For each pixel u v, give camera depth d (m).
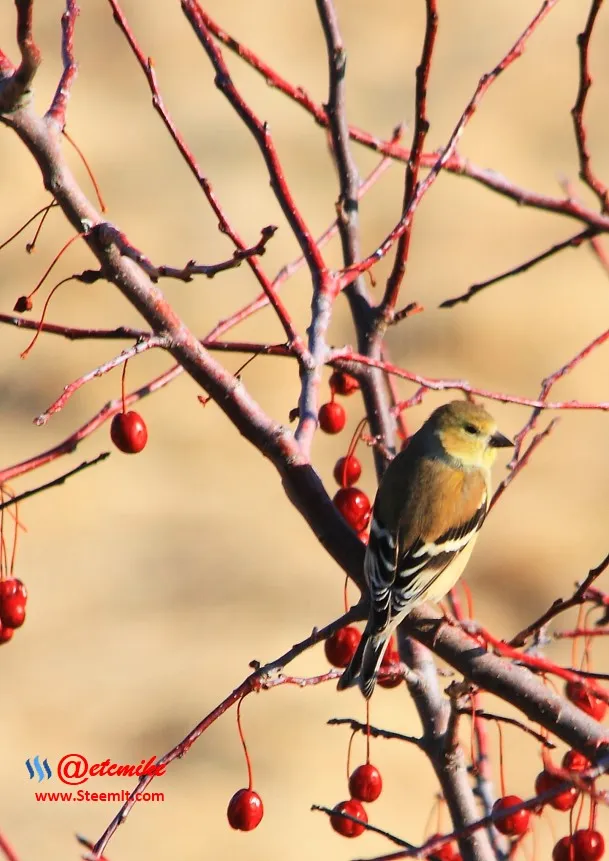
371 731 5.70
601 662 13.33
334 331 19.58
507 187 7.16
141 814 12.32
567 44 26.97
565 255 22.17
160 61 27.73
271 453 5.46
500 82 25.83
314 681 5.12
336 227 6.80
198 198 22.78
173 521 17.30
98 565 16.22
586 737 4.92
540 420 18.77
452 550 6.88
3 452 18.08
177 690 13.90
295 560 16.58
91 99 26.08
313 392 5.54
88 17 29.05
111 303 20.89
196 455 18.69
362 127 24.41
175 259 20.94
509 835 5.45
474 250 22.25
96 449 18.42
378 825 12.35
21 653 14.59
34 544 16.61
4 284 20.91
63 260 21.36
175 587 15.80
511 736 12.95
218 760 13.02
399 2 29.22
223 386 5.32
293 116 25.47
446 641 5.21
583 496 17.25
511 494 17.47
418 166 5.75
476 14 28.27
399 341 20.38
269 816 12.36
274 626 15.02
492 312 20.58
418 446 7.29
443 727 5.62
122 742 13.20
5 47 26.02
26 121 4.84
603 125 24.97
